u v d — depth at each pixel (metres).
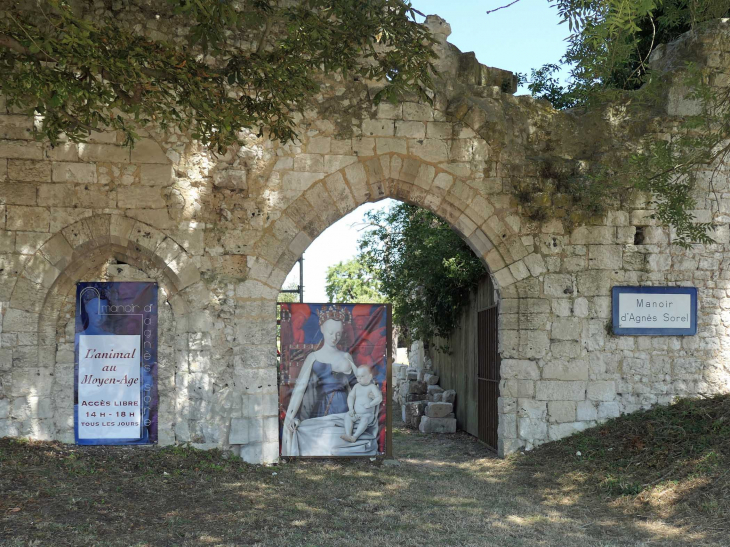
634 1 6.61
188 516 6.86
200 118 7.64
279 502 7.58
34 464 8.03
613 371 10.09
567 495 8.19
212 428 9.22
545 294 10.09
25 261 8.98
